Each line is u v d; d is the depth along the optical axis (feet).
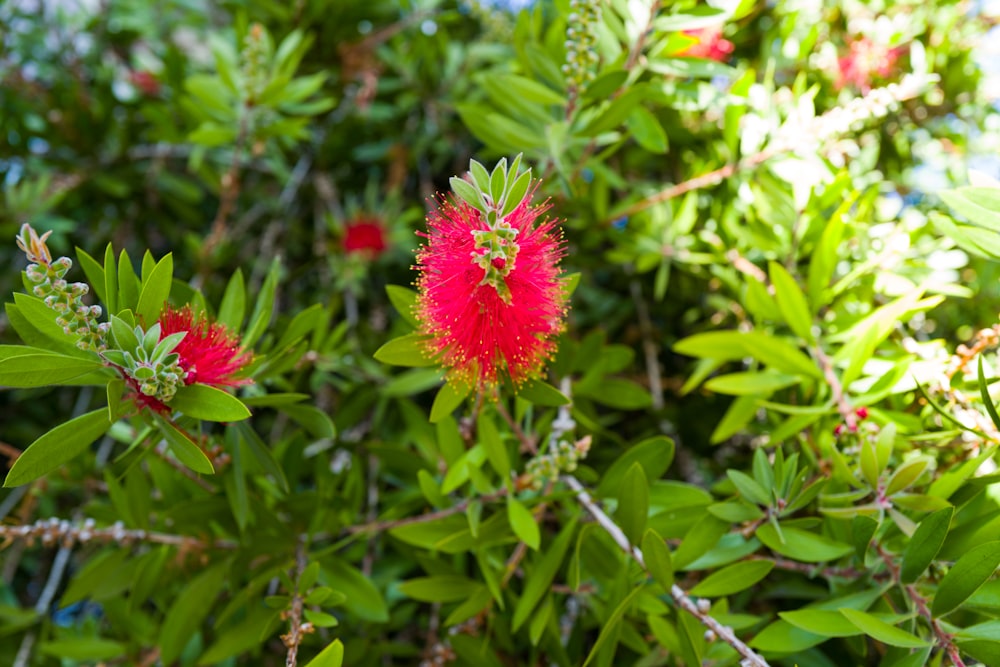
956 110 2.09
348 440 1.97
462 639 1.58
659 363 2.28
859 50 2.00
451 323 1.35
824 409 1.52
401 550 1.72
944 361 1.52
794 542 1.39
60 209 2.56
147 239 2.78
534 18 1.76
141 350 1.24
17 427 2.38
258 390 1.57
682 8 1.63
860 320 1.65
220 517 1.63
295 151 2.66
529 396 1.43
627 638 1.51
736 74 1.65
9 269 2.54
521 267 1.33
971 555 1.24
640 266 1.99
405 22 2.40
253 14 2.51
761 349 1.59
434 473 1.73
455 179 1.22
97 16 2.86
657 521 1.52
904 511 1.43
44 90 2.55
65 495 2.26
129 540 1.63
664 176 2.35
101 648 1.74
